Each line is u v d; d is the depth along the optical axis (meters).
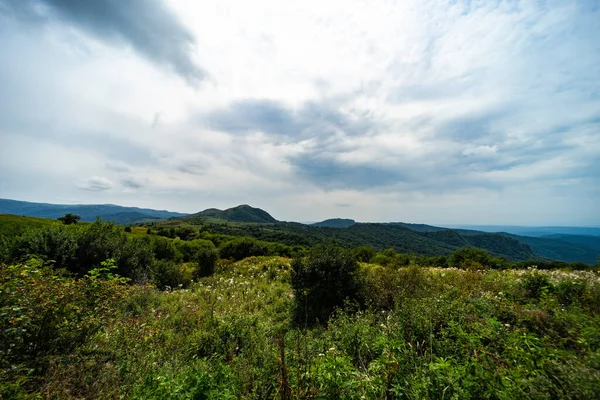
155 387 3.17
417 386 2.88
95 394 3.33
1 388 2.82
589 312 5.42
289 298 10.02
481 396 2.67
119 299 6.55
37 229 11.47
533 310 5.02
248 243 28.36
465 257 22.50
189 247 29.12
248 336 5.69
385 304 7.82
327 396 2.97
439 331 4.67
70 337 4.32
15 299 3.92
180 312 7.55
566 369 2.70
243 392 3.50
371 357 4.37
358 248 30.17
